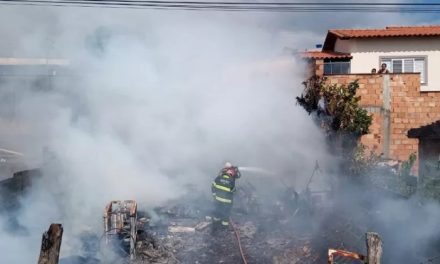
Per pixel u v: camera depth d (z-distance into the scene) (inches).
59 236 243.0
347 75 662.5
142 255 378.0
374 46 824.3
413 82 657.0
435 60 821.2
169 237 420.2
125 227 390.3
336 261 344.8
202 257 380.2
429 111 656.4
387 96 658.8
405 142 653.9
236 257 377.7
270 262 367.2
